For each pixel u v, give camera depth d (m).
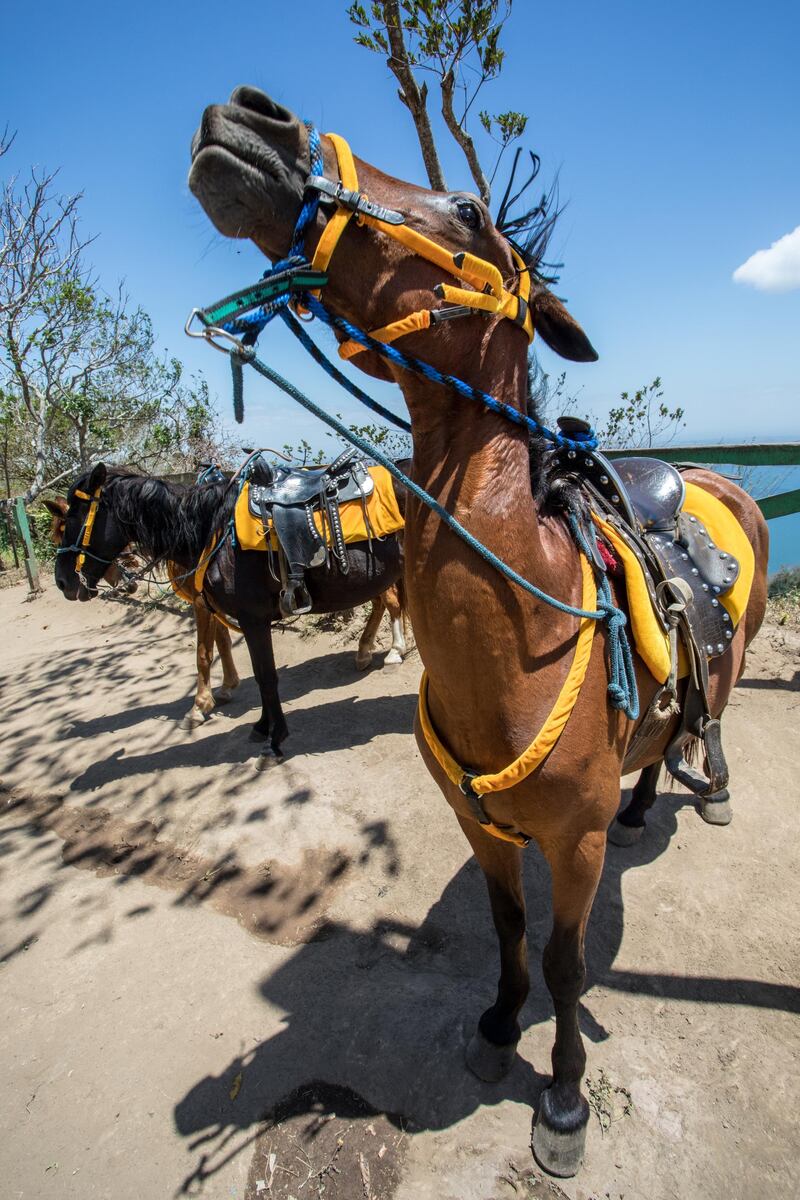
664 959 2.18
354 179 1.06
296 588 3.53
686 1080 1.80
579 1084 1.71
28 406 10.05
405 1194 1.62
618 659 1.39
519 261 1.30
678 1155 1.64
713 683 1.91
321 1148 1.73
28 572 7.66
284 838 3.00
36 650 6.01
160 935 2.52
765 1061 1.83
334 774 3.45
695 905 2.37
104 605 6.97
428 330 1.13
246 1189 1.67
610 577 1.53
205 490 3.70
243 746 3.83
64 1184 1.72
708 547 1.87
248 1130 1.80
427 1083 1.85
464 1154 1.68
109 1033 2.13
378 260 1.09
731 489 2.36
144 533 3.78
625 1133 1.69
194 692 4.71
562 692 1.32
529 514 1.28
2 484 11.83
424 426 1.27
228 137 0.93
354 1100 1.84
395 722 3.95
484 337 1.19
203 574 3.61
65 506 4.28
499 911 1.75
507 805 1.42
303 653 5.15
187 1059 2.02
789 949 2.17
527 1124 1.74
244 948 2.43
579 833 1.44
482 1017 1.91
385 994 2.15
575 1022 1.66
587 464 1.64
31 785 3.67
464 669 1.29
